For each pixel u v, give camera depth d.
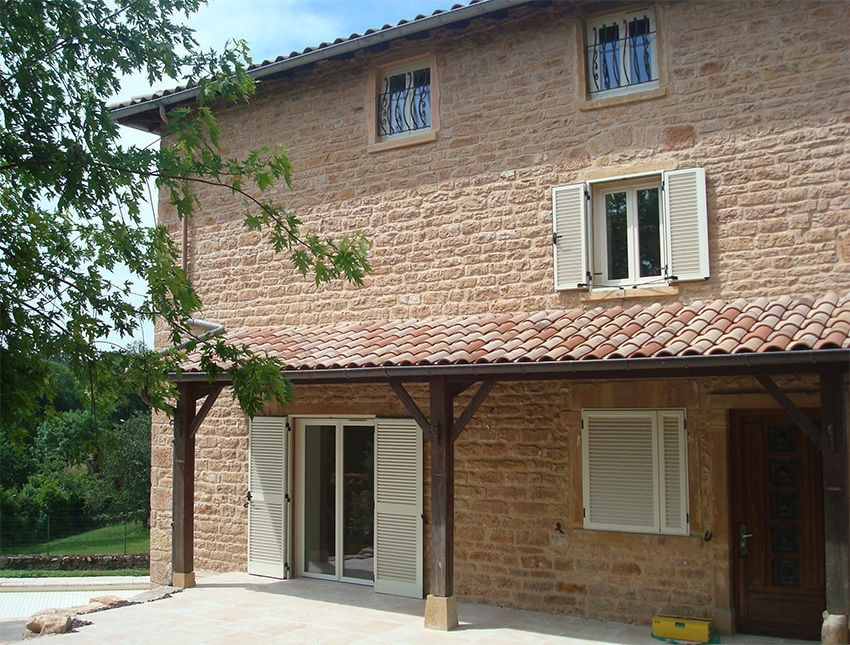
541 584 8.09
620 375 6.89
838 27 7.50
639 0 8.33
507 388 8.50
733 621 7.18
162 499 11.06
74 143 5.86
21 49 5.96
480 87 9.18
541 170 8.73
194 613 7.98
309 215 10.25
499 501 8.42
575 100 8.60
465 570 8.55
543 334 7.50
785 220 7.53
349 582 9.44
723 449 7.32
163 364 6.69
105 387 6.33
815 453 7.22
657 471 7.60
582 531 7.92
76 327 6.16
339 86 10.18
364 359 7.70
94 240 6.41
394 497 8.97
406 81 9.86
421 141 9.46
